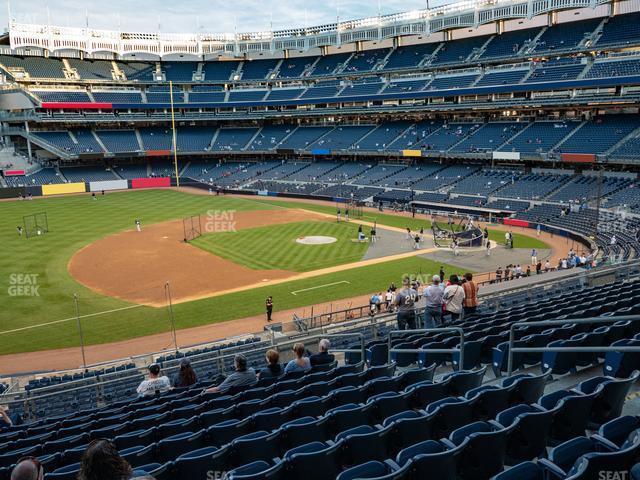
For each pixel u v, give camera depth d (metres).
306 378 11.71
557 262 39.66
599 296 16.73
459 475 6.31
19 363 24.25
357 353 15.59
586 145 58.16
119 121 87.44
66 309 31.28
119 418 11.02
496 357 11.34
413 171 74.38
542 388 8.81
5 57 83.88
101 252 44.44
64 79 85.56
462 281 17.14
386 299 29.27
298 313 30.38
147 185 87.81
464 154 67.81
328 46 93.94
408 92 76.06
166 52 94.75
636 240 39.69
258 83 94.12
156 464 7.27
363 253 44.12
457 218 59.88
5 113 82.00
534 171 64.56
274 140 91.12
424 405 9.29
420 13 78.56
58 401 17.52
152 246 46.56
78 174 84.38
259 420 9.01
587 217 50.12
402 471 5.62
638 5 62.88
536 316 13.86
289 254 44.00
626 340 9.62
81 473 4.25
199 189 86.88
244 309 31.27
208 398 11.74
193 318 29.98
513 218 56.03
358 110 82.00
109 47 91.12
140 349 25.75
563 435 7.22
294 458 6.41
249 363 18.45
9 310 31.02
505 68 70.81
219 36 96.88
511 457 6.86
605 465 5.16
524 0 66.69
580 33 65.12
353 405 8.84
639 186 51.72
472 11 72.38
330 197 74.06
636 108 60.50
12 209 65.81
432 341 14.11
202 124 98.38
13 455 8.99
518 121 69.81
